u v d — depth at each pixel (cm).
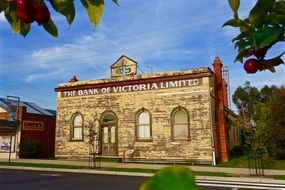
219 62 2222
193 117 2042
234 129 3092
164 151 2088
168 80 2141
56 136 2459
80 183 1364
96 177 1568
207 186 1284
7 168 2022
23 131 2595
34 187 1260
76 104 2430
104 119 2323
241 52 147
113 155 2247
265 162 1964
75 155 2373
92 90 2384
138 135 2189
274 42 133
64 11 120
